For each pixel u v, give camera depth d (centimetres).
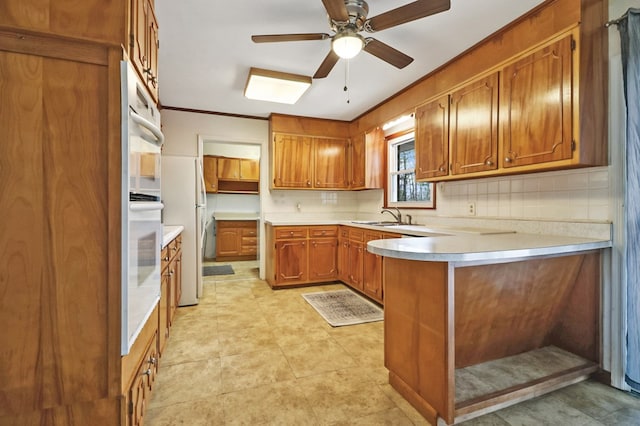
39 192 94
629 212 171
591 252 181
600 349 187
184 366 203
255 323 279
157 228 152
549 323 204
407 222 366
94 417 101
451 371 142
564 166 181
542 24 186
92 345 100
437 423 149
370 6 190
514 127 202
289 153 425
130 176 103
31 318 95
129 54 106
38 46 93
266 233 442
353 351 226
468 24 206
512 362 192
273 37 184
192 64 270
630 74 166
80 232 97
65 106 95
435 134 273
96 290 99
